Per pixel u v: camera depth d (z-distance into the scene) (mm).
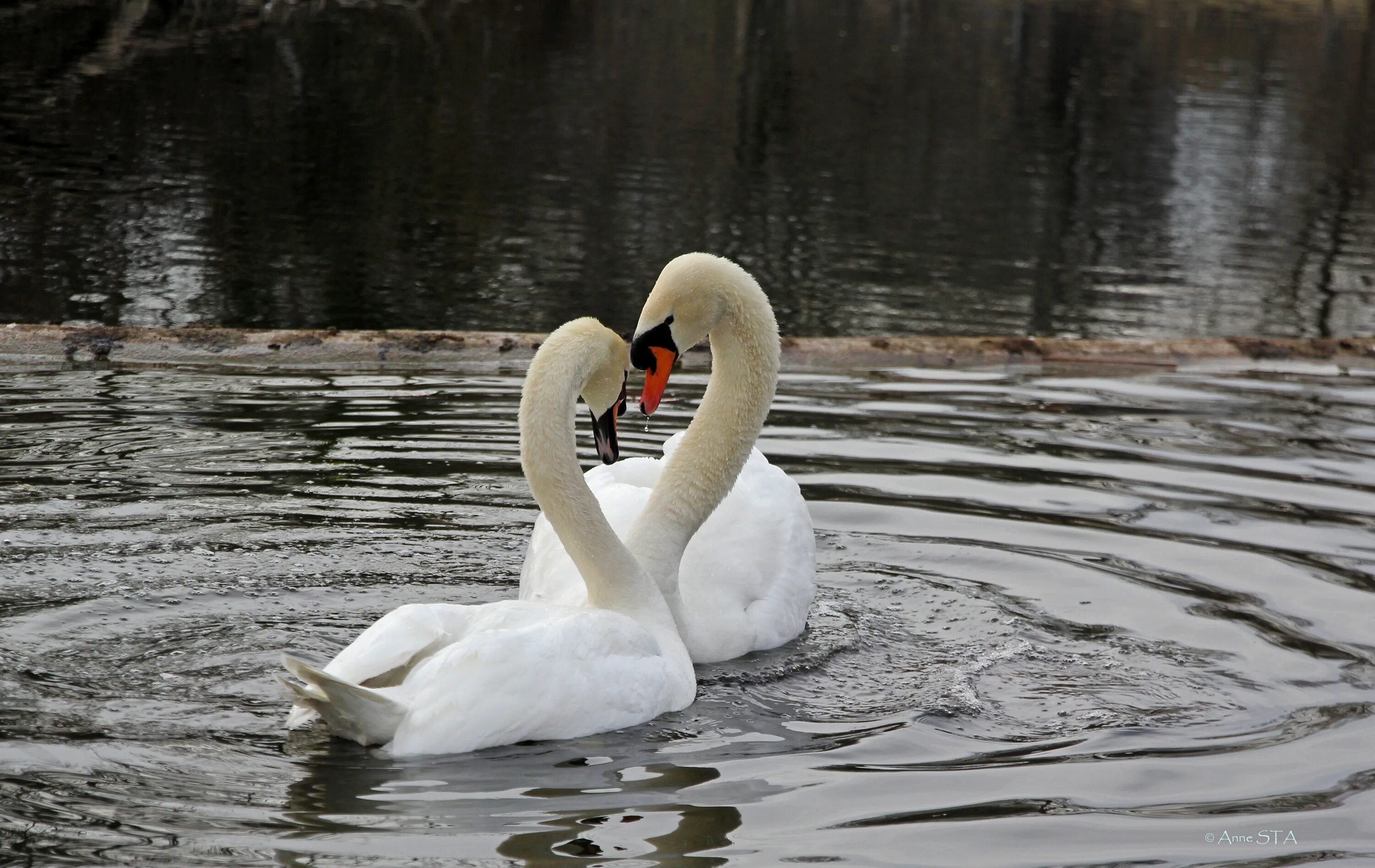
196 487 9922
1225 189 28844
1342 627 8156
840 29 52312
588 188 25344
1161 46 50281
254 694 6938
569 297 17797
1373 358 15180
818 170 28641
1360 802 6039
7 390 12234
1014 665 7703
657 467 9438
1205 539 9555
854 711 7156
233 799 5793
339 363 13656
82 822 5512
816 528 9766
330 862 5266
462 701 6344
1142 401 13250
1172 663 7699
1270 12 58000
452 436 11383
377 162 26297
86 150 25266
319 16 44562
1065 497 10398
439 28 45406
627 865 5336
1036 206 26359
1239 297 19906
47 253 18344
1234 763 6461
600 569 7602
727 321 8250
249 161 25438
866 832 5691
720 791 6070
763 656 7973
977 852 5543
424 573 8688
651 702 6926
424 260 19484
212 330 13742
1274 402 13312
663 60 43156
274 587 8336
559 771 6234
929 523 9867
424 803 5816
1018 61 46156
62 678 6965
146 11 40844
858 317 17484
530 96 35312
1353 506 10227
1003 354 14758
